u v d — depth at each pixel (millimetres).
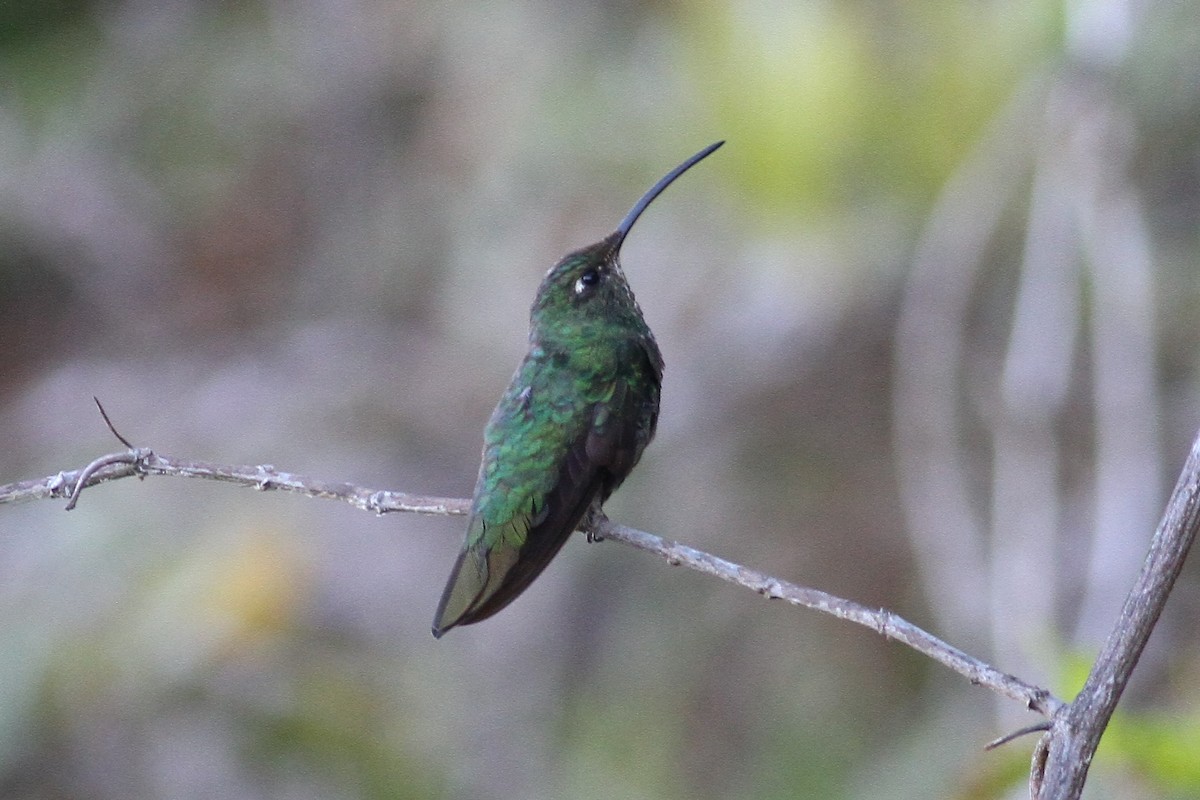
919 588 10453
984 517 9492
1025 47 9422
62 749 11219
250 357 14789
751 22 10078
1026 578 7742
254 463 12969
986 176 9359
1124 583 7680
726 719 10641
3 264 15711
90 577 12016
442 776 11102
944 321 9273
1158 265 9594
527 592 11688
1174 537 3924
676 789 10492
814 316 11188
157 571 11836
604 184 12609
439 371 13453
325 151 15609
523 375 6371
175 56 16359
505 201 13375
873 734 10094
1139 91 8961
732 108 10281
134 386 14758
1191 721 5723
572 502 6082
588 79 12945
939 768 9469
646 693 10984
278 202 15680
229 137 16047
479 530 5953
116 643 11508
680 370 11789
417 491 12523
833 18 9758
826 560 10812
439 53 14758
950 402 9117
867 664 10383
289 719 11258
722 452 11539
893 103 9703
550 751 11070
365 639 11688
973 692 9727
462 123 14055
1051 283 8500
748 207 10867
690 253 11922
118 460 5535
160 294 15789
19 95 16266
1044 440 8117
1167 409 9391
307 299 15125
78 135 16109
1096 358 8492
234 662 11367
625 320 6629
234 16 16453
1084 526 9062
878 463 11078
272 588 11586
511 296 13164
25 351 15570
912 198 9844
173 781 11016
